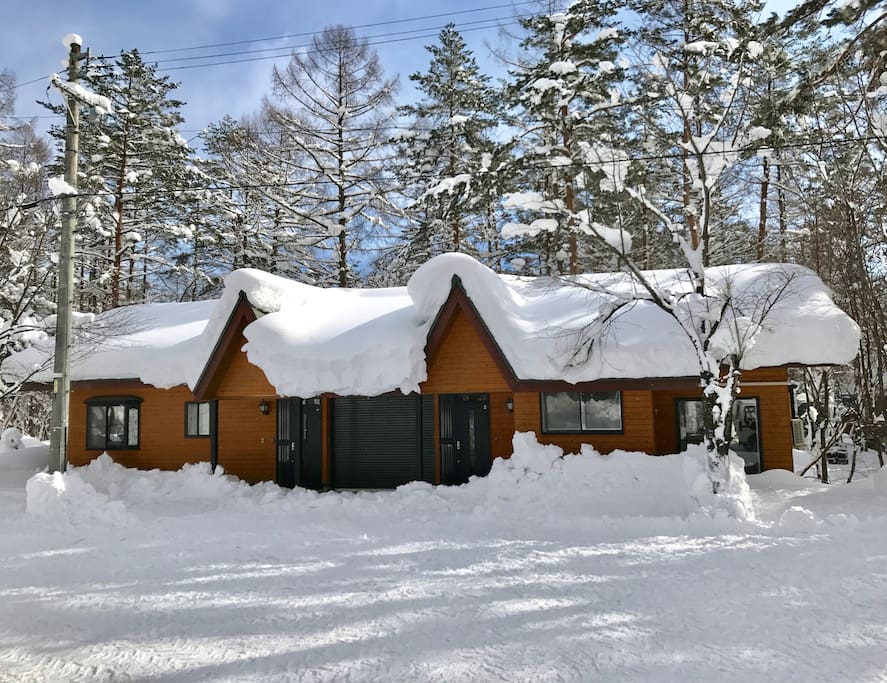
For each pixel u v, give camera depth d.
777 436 15.07
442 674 5.12
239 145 33.53
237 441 18.22
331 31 29.64
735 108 13.89
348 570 8.55
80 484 13.80
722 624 6.07
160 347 18.33
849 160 16.95
